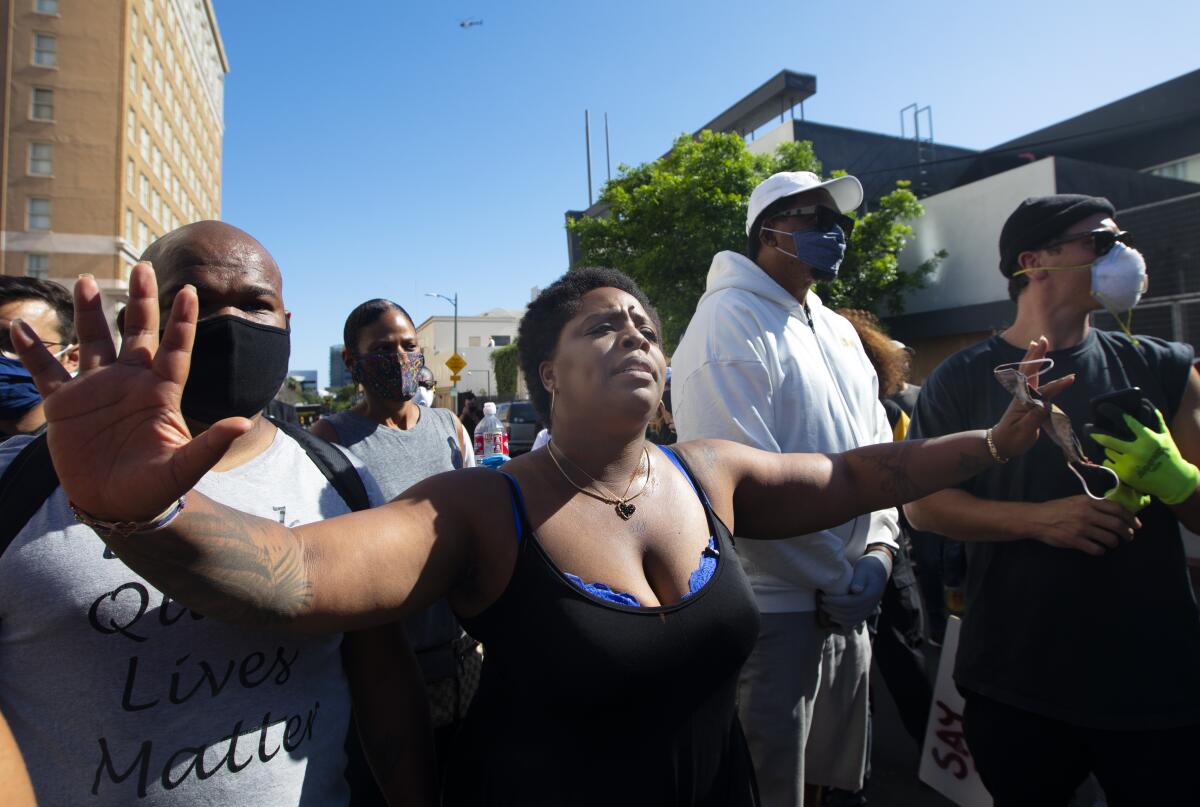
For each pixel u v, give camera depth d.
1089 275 1.90
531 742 1.21
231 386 1.14
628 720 1.20
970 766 2.15
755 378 2.10
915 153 20.05
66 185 34.81
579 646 1.18
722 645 1.29
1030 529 1.79
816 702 2.29
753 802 1.44
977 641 1.96
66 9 35.00
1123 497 1.67
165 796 1.05
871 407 2.60
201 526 0.87
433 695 2.26
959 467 1.58
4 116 33.91
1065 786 1.89
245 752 1.12
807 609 2.07
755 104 22.23
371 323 2.86
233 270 1.17
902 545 3.13
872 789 3.06
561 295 1.51
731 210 14.87
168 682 1.07
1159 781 1.73
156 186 41.78
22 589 1.00
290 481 1.30
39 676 1.01
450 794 1.34
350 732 1.94
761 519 1.64
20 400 2.02
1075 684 1.77
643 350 1.40
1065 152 19.36
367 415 2.94
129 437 0.80
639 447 1.44
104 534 0.83
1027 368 1.55
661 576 1.34
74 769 1.01
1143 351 1.96
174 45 45.59
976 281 15.60
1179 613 1.79
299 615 0.99
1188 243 9.20
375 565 1.08
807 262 2.34
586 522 1.33
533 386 1.59
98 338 0.83
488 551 1.26
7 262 34.09
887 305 17.08
